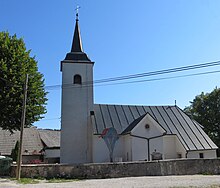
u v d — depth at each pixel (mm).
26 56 28344
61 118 34781
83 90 36000
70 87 35812
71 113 35062
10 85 26609
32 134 48219
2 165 23562
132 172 23766
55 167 22719
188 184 17469
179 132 34781
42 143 46906
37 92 28266
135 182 19203
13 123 27219
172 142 34469
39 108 28312
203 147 33188
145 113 34875
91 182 19750
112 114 35531
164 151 33844
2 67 26531
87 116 35281
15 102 26625
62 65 36344
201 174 25578
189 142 33406
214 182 18484
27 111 27281
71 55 37094
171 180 20234
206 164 26188
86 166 23000
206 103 56938
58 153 45281
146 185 17328
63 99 35375
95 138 32469
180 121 36781
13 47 28062
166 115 37469
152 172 24328
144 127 31828
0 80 26562
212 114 55781
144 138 31484
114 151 32594
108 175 23141
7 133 46094
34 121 28328
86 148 34281
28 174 22406
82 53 37562
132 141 31016
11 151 43188
